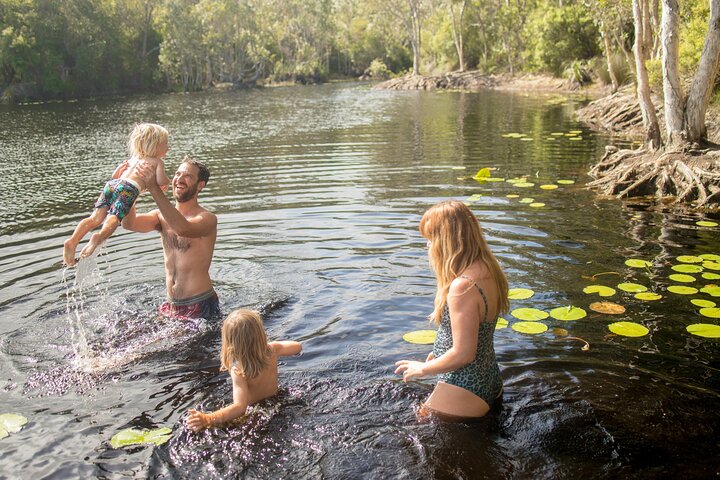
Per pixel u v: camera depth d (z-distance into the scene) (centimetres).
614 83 2370
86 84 4216
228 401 354
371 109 2466
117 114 2623
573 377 372
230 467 294
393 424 326
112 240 669
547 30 3403
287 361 398
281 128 1855
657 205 804
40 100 3878
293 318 462
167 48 4616
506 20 3934
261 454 303
